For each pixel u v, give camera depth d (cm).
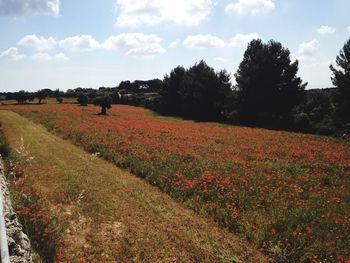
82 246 634
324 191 1030
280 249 640
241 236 714
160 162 1296
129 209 839
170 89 6062
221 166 1281
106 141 1844
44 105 6359
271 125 3866
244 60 4481
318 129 3462
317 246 645
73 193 921
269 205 880
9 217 582
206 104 5072
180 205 903
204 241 688
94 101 4525
